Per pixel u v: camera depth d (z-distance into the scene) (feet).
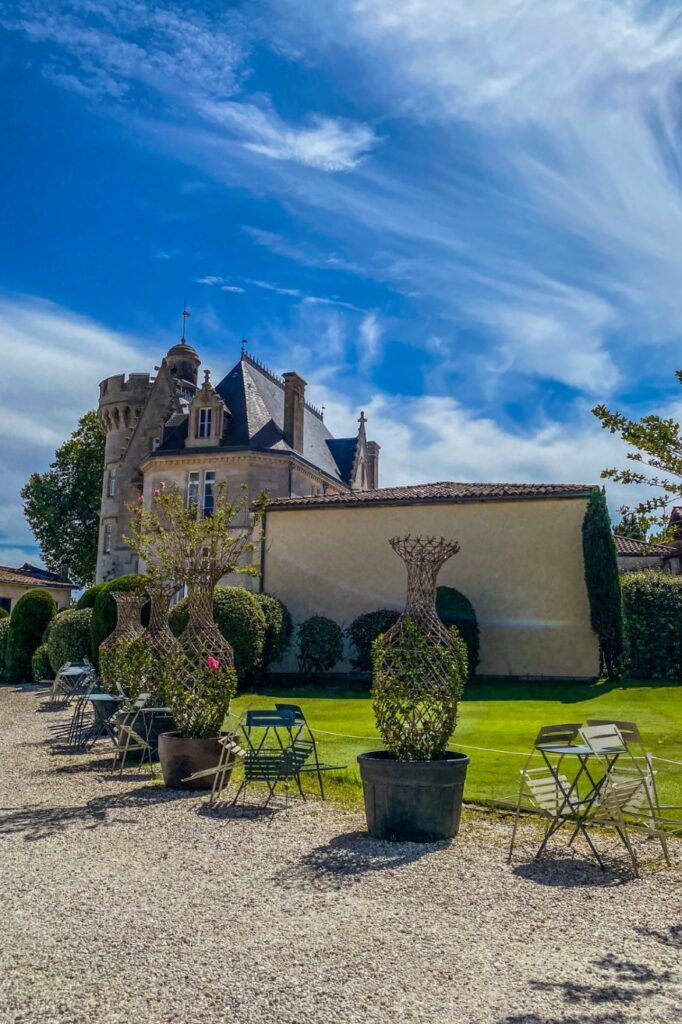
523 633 64.95
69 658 68.28
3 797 26.27
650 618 62.49
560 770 28.71
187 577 30.89
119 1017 10.75
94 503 157.99
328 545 73.05
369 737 37.58
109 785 28.53
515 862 18.76
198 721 28.37
